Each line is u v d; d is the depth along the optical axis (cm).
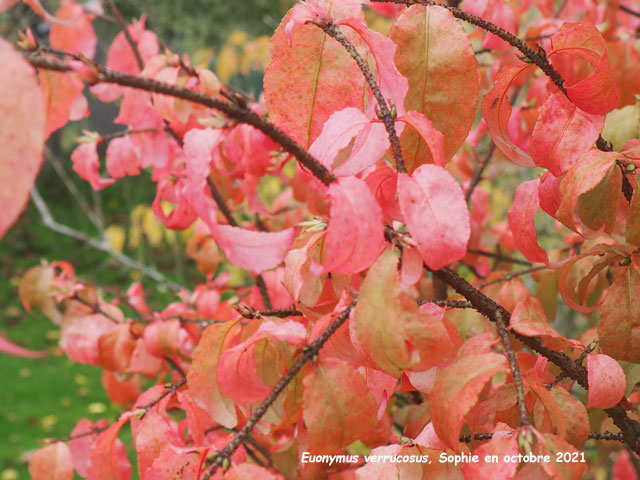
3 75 34
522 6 93
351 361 48
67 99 52
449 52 49
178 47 426
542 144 52
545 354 52
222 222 103
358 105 50
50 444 75
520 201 55
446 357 50
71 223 604
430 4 50
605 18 96
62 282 93
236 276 148
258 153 74
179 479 50
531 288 113
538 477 46
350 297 50
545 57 52
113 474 63
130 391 99
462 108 50
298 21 47
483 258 112
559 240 122
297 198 95
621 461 114
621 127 67
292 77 50
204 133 43
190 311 98
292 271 49
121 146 91
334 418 45
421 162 50
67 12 86
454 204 43
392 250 43
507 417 56
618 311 53
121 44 97
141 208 199
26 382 363
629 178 53
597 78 50
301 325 48
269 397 45
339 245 42
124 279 490
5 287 501
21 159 34
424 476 48
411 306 43
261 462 82
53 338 431
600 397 49
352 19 48
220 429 78
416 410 74
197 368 51
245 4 385
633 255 53
